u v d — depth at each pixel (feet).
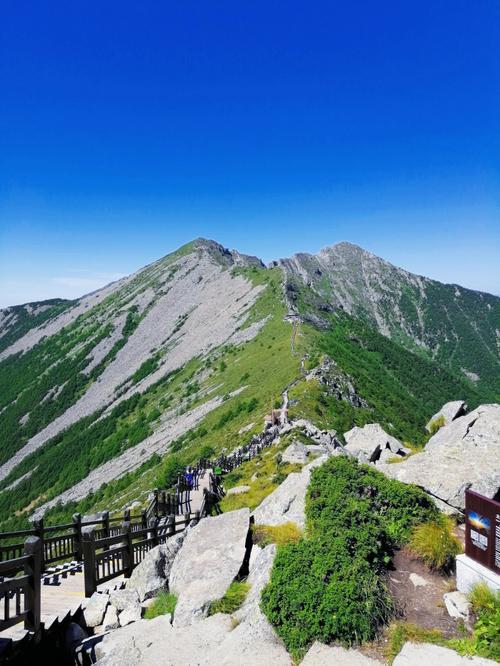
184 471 142.72
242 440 173.88
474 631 27.84
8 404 653.71
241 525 41.98
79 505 296.30
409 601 31.73
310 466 49.16
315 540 33.99
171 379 483.92
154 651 29.84
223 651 28.58
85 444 443.73
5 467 513.04
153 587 39.68
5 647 30.68
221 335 508.53
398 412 270.46
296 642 27.99
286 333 404.57
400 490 41.34
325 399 215.92
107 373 612.29
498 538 30.37
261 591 31.50
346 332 515.91
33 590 33.83
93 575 42.39
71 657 33.94
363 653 27.09
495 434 57.06
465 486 44.73
